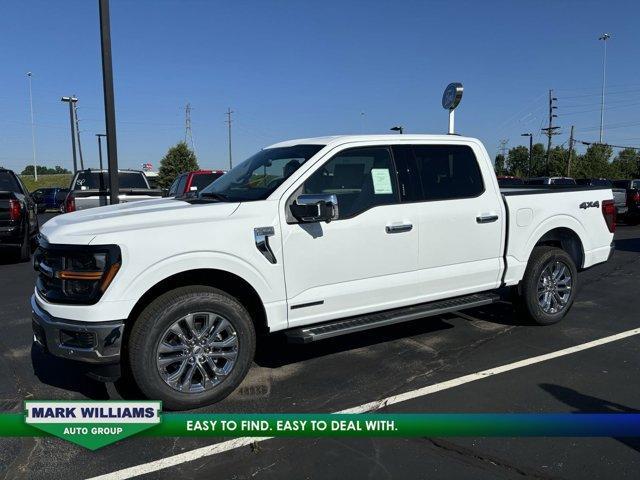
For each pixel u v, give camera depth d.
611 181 22.44
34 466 3.13
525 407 3.85
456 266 5.04
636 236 14.98
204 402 3.87
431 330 5.74
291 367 4.68
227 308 3.89
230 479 3.00
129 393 4.09
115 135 9.62
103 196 12.29
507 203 5.35
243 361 3.99
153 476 3.04
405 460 3.18
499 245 5.32
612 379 4.37
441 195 4.96
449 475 3.02
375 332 5.67
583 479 2.96
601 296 7.36
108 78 9.43
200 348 3.83
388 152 4.75
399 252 4.65
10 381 4.40
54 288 3.68
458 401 3.96
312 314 4.28
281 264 4.09
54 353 3.63
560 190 6.11
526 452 3.24
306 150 4.57
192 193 5.11
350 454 3.25
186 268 3.72
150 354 3.63
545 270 5.75
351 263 4.41
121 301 3.53
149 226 3.71
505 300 6.58
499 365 4.69
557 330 5.73
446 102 7.61
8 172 11.01
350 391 4.17
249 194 4.35
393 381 4.36
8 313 6.65
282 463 3.16
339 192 4.43
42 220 24.00
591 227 6.12
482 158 5.27
